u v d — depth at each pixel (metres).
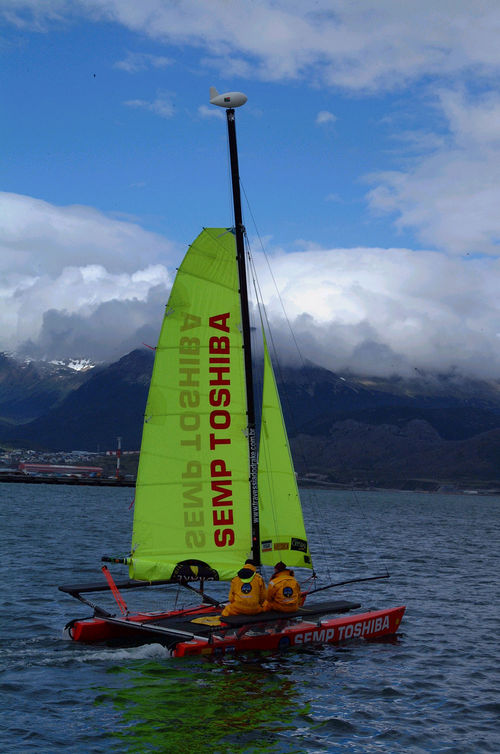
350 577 38.78
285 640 20.78
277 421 22.30
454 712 16.56
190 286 21.58
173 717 15.25
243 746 13.98
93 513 98.50
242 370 21.77
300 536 22.12
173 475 21.16
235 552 21.23
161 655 19.55
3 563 37.78
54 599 27.98
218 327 21.66
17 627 22.66
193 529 21.09
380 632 23.53
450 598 32.66
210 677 17.83
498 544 70.31
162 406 21.27
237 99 21.45
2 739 13.84
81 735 14.18
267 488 21.95
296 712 15.90
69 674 17.83
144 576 20.77
